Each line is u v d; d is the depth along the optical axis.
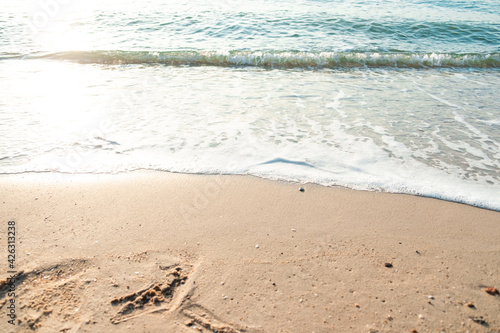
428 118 4.91
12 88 5.99
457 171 3.59
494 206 3.07
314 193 3.27
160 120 4.72
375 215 2.97
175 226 2.81
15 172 3.54
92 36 10.22
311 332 1.91
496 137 4.34
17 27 10.73
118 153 3.89
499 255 2.53
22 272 2.28
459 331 1.93
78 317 1.96
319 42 9.65
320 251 2.55
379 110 5.20
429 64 8.38
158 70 7.61
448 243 2.65
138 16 12.08
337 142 4.16
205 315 2.00
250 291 2.18
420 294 2.18
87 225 2.80
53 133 4.33
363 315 2.02
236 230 2.77
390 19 11.75
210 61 8.41
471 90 6.29
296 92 6.02
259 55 8.38
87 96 5.65
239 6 13.56
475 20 11.94
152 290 2.15
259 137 4.25
